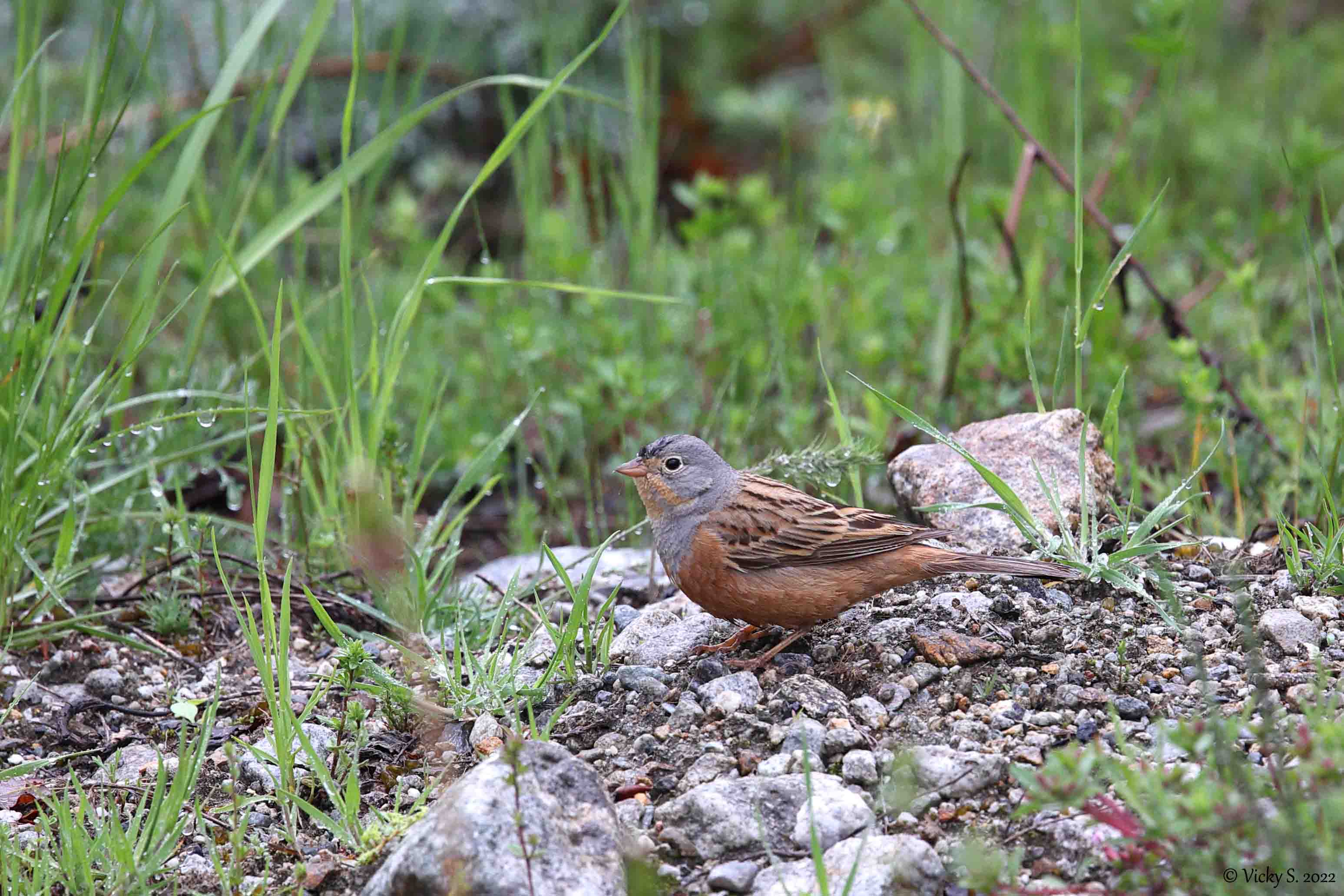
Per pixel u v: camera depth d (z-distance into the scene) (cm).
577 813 691
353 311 1299
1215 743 654
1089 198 1462
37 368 1072
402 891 668
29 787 832
